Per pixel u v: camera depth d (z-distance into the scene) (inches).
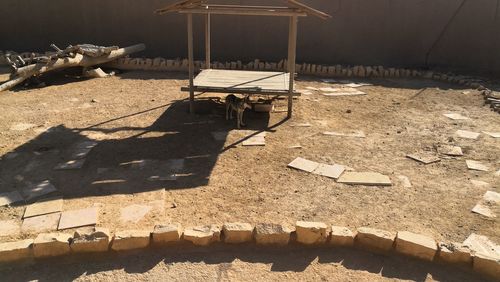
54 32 571.5
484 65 540.7
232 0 545.0
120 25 564.4
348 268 180.7
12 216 207.5
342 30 549.3
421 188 241.8
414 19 542.0
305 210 216.7
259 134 316.8
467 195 235.1
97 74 484.4
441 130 335.3
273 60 561.0
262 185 240.8
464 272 180.2
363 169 262.8
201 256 185.2
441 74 511.5
